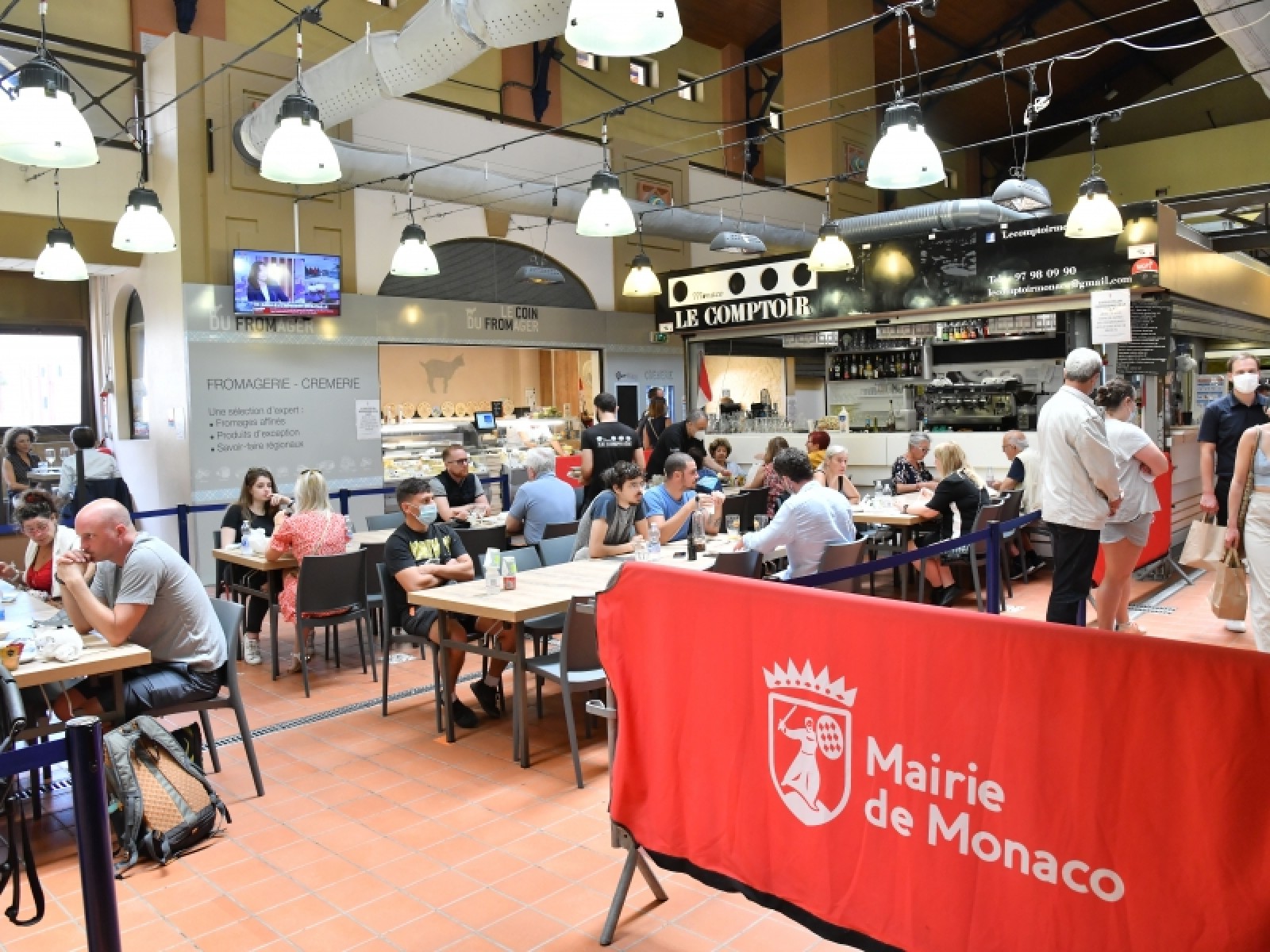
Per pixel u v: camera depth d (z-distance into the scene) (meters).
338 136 9.95
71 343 11.48
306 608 5.75
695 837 2.61
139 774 3.65
